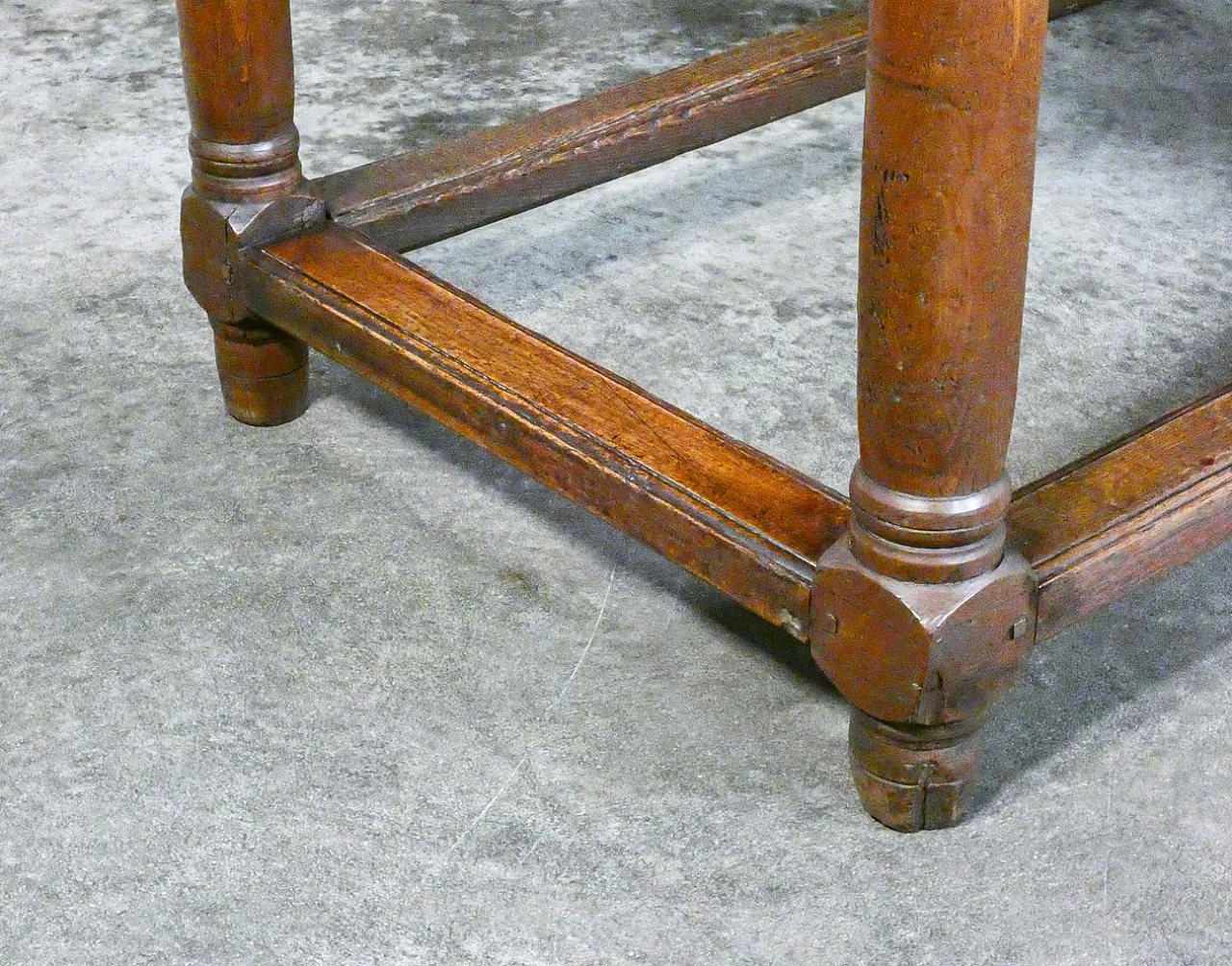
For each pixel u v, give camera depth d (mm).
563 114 1815
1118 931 1140
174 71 2625
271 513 1600
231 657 1413
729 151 2348
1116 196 2193
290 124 1633
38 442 1708
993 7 928
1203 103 2471
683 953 1131
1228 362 1831
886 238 1012
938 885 1181
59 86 2562
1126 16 2777
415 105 2490
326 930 1150
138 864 1205
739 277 2023
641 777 1283
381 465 1679
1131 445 1305
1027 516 1223
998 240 1000
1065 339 1873
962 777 1200
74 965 1124
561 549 1555
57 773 1289
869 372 1069
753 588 1221
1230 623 1440
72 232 2133
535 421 1360
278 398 1724
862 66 1976
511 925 1153
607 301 1969
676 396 1778
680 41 2729
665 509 1268
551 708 1356
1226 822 1230
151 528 1577
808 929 1146
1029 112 973
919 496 1091
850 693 1176
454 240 2111
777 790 1271
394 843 1223
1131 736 1313
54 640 1431
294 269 1586
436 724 1340
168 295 1991
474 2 2881
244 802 1260
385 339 1479
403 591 1495
